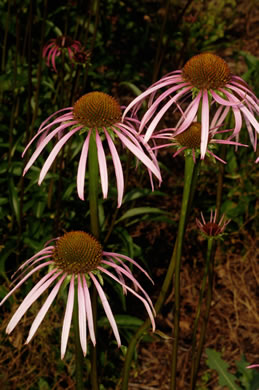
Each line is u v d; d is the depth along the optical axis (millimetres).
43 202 852
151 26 1504
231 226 982
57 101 966
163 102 1242
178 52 1466
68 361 771
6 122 982
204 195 1032
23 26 1133
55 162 839
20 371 757
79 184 528
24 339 765
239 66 1486
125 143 540
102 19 1317
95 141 538
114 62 1214
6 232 869
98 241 548
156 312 573
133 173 1080
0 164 864
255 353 849
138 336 576
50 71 1090
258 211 981
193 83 533
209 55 537
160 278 943
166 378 818
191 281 945
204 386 812
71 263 528
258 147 968
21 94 988
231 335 873
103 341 797
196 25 1523
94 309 561
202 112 521
